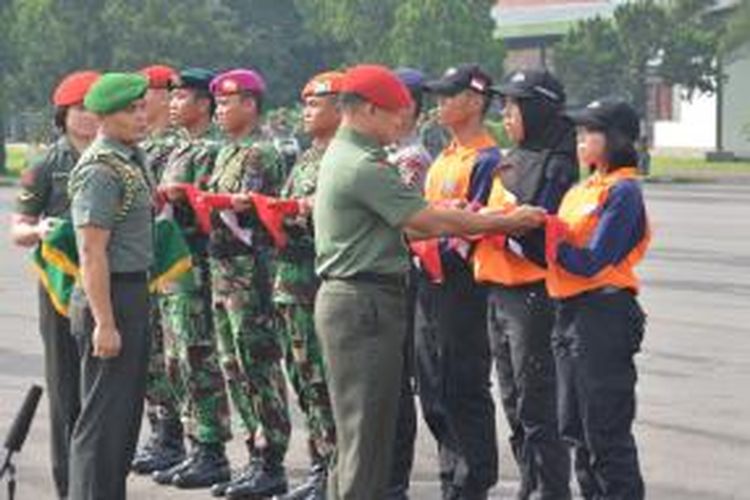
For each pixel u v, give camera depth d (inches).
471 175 297.3
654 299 681.0
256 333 329.4
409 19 2162.9
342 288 265.1
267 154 327.9
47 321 316.2
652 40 2369.6
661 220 1196.5
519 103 289.4
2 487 342.3
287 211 310.8
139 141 293.4
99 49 2078.0
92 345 283.4
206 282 340.5
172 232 298.0
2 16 2058.3
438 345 301.4
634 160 276.8
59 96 315.6
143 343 285.0
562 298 277.7
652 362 513.0
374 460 268.5
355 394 266.1
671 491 345.7
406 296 271.4
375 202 260.4
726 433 404.5
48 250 286.5
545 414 293.7
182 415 350.9
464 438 304.2
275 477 334.3
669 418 423.2
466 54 2169.0
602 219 272.5
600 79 2411.4
